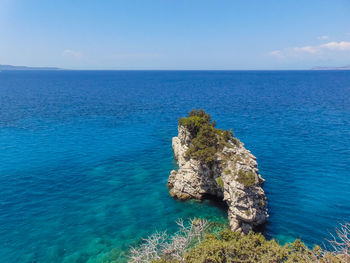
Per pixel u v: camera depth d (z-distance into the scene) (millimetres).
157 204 36719
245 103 123250
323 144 60812
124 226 31625
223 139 38469
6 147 58594
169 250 25953
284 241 28547
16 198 37406
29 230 30453
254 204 30578
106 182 43344
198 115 46531
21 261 25812
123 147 61344
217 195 37844
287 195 38406
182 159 45594
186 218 33344
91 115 96000
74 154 55875
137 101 133000
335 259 18922
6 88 190375
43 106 112688
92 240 29031
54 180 43500
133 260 25406
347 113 94625
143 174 46750
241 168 32188
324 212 34000
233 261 20453
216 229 30969
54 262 25734
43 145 60875
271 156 54062
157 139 67938
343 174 45156
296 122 82812
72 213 34125
